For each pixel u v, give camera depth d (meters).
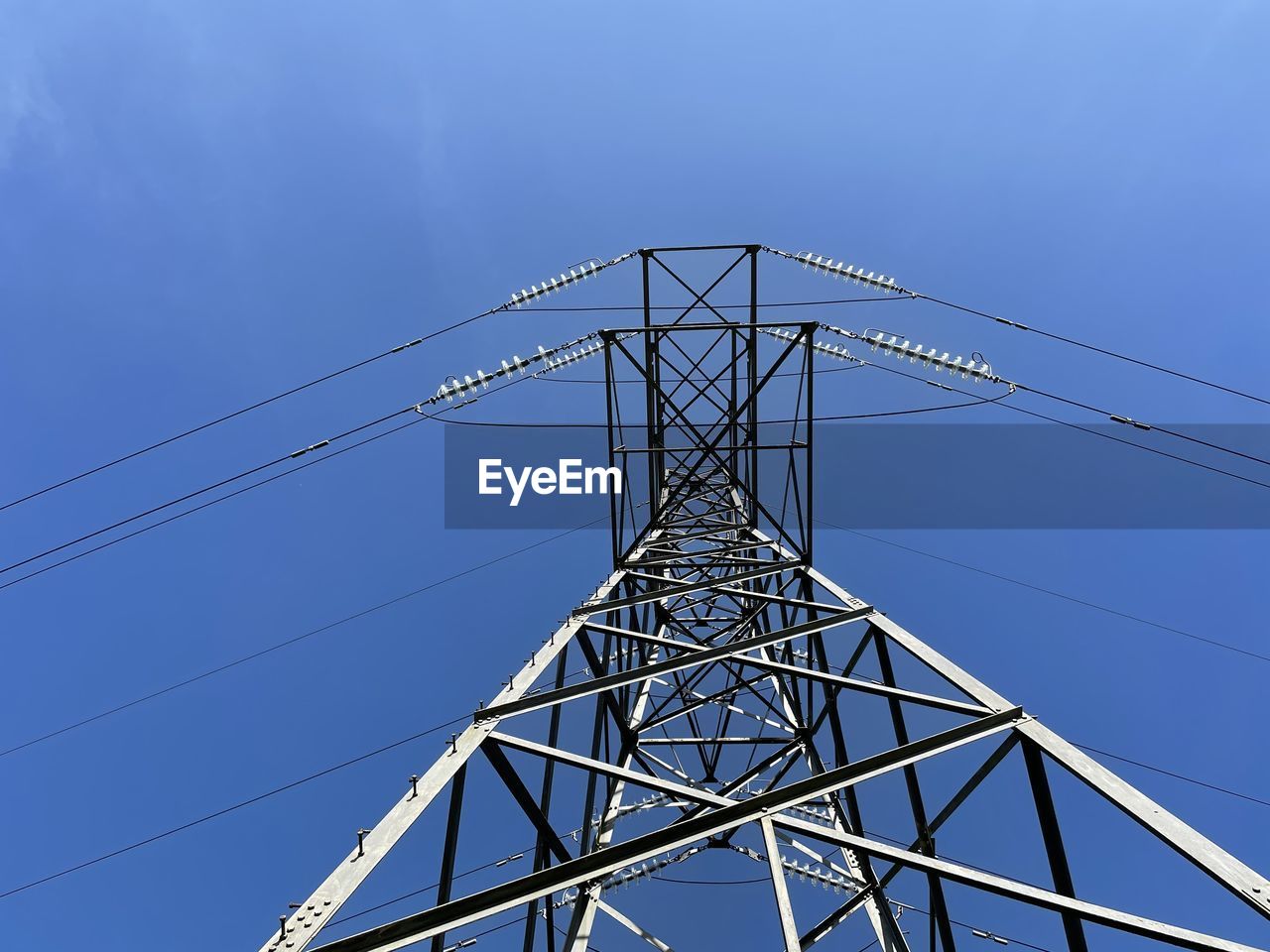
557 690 6.86
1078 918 5.05
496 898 4.58
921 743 5.79
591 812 8.81
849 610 8.59
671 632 13.24
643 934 8.42
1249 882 4.27
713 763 12.34
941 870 4.80
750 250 14.91
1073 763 5.42
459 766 5.63
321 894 4.36
